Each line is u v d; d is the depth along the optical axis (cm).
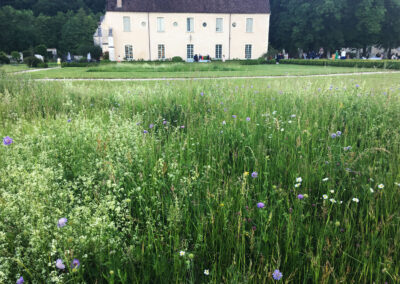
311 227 211
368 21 4441
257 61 4181
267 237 193
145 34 4406
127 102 615
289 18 5366
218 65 2764
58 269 177
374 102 524
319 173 280
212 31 4534
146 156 299
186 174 278
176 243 189
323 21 4825
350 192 255
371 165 286
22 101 641
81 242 176
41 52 5912
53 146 322
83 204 235
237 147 342
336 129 399
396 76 1401
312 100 552
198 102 605
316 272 166
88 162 286
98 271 181
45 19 7775
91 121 422
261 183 272
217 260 193
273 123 413
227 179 258
